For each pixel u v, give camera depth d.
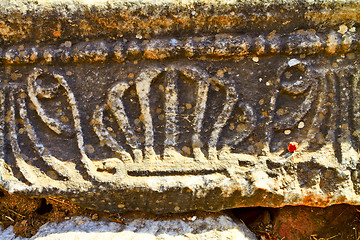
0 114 1.04
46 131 1.05
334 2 1.03
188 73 1.05
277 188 1.03
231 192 1.03
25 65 1.05
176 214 1.08
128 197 1.04
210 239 1.05
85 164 1.03
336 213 1.09
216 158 1.04
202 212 1.08
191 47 1.04
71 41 1.04
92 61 1.05
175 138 1.04
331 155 1.03
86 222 1.06
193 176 1.03
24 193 1.02
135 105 1.05
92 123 1.05
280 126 1.05
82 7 1.02
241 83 1.05
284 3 1.03
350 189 1.03
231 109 1.05
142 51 1.04
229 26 1.04
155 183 1.02
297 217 1.10
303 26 1.04
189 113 1.05
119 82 1.05
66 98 1.05
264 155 1.04
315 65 1.05
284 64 1.05
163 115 1.05
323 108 1.04
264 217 1.12
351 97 1.04
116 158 1.04
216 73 1.05
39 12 1.02
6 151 1.04
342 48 1.04
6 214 1.10
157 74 1.05
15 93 1.04
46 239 1.04
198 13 1.03
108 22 1.03
